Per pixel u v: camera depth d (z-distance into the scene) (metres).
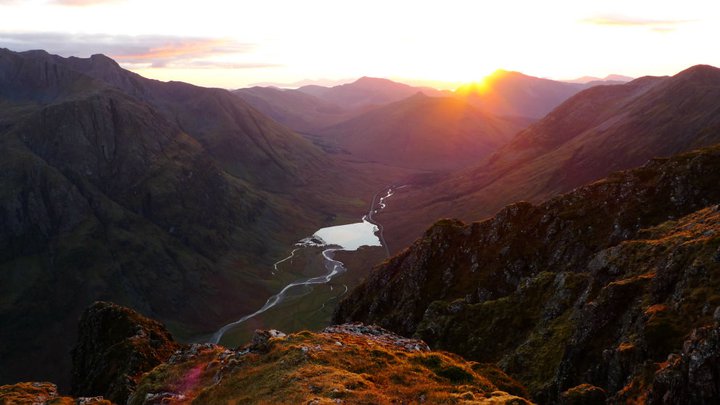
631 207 111.25
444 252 143.25
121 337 128.25
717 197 100.56
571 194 129.38
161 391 52.66
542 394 61.25
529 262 120.00
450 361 51.19
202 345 65.38
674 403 40.31
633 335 54.09
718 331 40.03
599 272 76.25
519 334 86.50
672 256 59.75
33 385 78.31
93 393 104.81
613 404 46.16
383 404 37.38
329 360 46.78
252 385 44.44
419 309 130.88
